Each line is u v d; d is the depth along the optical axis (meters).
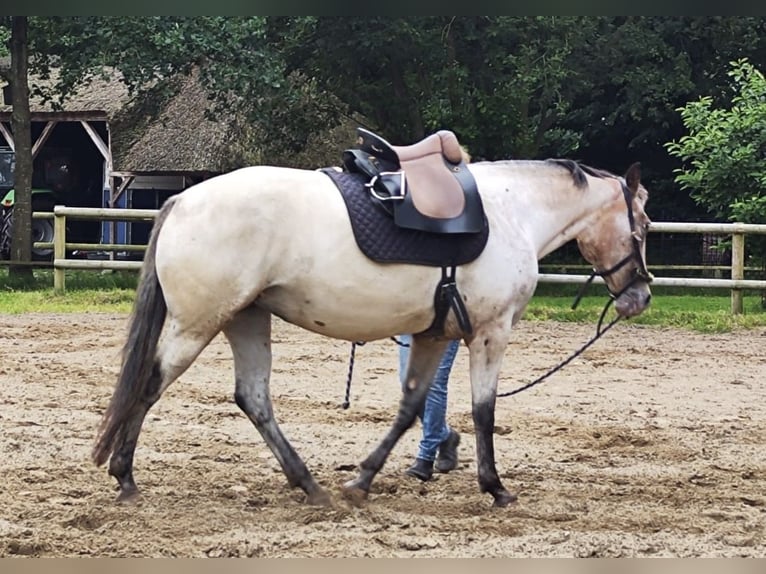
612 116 27.48
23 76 22.72
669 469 7.84
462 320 6.53
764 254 18.98
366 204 6.35
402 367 7.50
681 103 28.08
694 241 28.50
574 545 5.87
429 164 6.60
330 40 23.20
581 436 8.95
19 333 14.56
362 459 8.02
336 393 10.75
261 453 8.10
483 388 6.68
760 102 19.61
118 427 6.28
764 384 11.85
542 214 7.00
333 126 26.19
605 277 7.34
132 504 6.48
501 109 23.81
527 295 6.79
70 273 23.97
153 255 6.30
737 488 7.32
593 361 13.19
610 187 7.25
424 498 6.95
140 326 6.28
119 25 21.95
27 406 9.64
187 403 10.00
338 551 5.70
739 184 19.17
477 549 5.78
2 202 30.72
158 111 27.44
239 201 6.18
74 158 33.84
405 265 6.35
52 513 6.24
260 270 6.19
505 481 7.40
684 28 26.56
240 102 25.50
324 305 6.32
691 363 13.24
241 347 6.65
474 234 6.50
